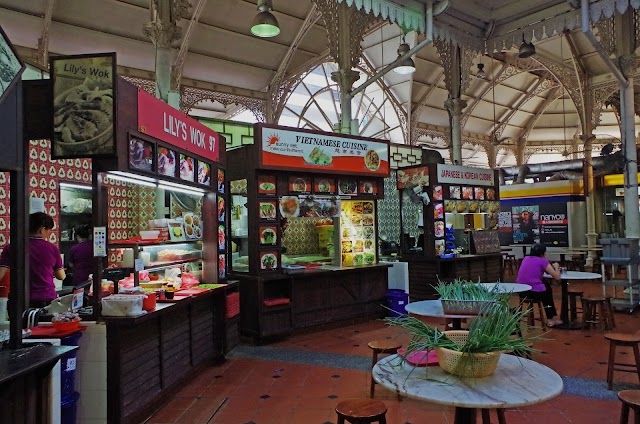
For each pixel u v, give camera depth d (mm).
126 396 3717
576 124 21734
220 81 14234
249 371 5363
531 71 18406
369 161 8031
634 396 2906
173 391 4621
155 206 8258
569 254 15461
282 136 6973
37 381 2686
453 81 12820
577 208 16094
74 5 10430
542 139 22969
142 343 4012
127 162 3875
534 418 3854
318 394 4555
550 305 6883
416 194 10359
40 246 4289
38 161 6145
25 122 3502
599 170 15844
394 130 18328
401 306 8109
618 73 6457
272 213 6914
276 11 12633
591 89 15867
